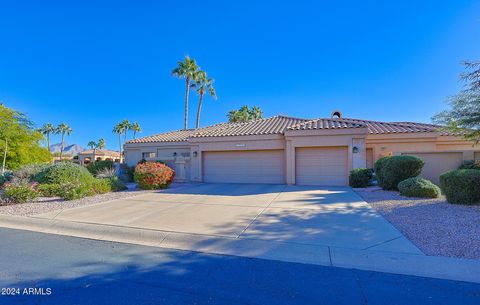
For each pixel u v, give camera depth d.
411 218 7.89
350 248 5.80
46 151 28.69
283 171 18.52
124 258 5.60
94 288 4.32
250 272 4.89
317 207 9.88
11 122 24.28
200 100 42.88
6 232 7.69
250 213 9.15
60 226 8.16
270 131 19.09
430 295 4.02
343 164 17.11
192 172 20.44
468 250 5.44
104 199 12.41
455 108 13.96
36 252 5.96
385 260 5.24
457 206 9.18
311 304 3.81
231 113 48.09
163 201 11.74
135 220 8.44
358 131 16.64
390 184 13.13
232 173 19.59
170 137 26.58
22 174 15.84
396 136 19.59
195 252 5.97
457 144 19.28
